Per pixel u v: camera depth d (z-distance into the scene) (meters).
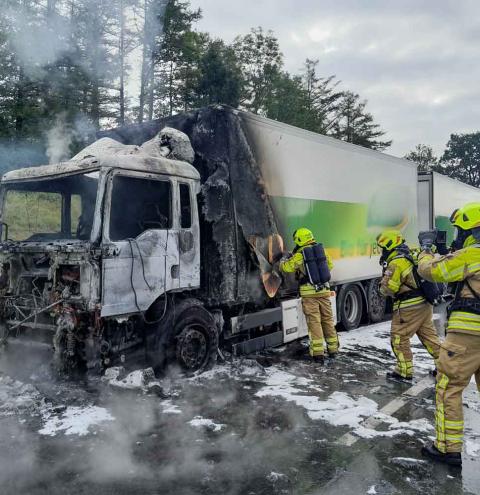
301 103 41.12
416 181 11.14
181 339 5.58
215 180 6.02
